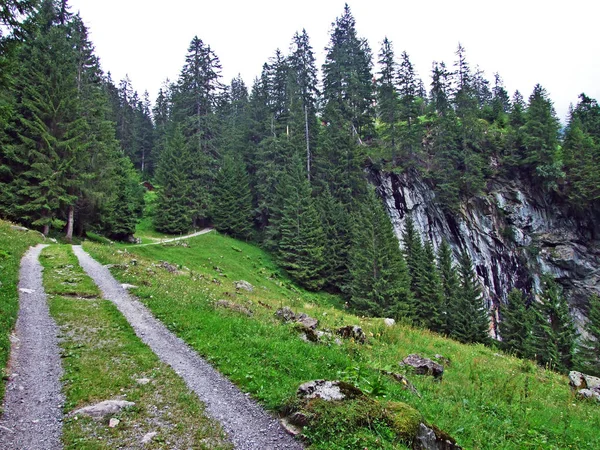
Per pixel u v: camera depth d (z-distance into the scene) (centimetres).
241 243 5950
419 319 4069
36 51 3709
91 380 816
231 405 745
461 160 6762
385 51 6788
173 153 6141
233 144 7481
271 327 1265
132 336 1120
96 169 4125
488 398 1099
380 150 6831
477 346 2269
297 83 6800
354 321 2080
